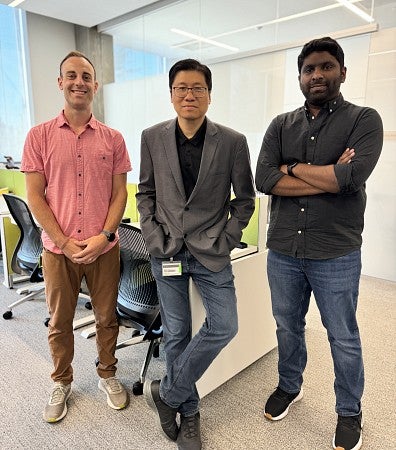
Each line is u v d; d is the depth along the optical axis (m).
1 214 3.31
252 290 2.02
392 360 2.18
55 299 1.66
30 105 5.34
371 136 1.33
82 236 1.63
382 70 3.32
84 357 2.23
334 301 1.43
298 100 3.85
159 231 1.47
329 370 2.08
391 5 3.27
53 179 1.59
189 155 1.44
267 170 1.50
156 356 2.22
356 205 1.40
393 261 3.56
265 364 2.16
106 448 1.52
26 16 5.10
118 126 5.92
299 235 1.45
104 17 5.00
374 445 1.53
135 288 1.90
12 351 2.28
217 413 1.74
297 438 1.58
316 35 3.72
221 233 1.47
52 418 1.65
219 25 4.54
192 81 1.34
